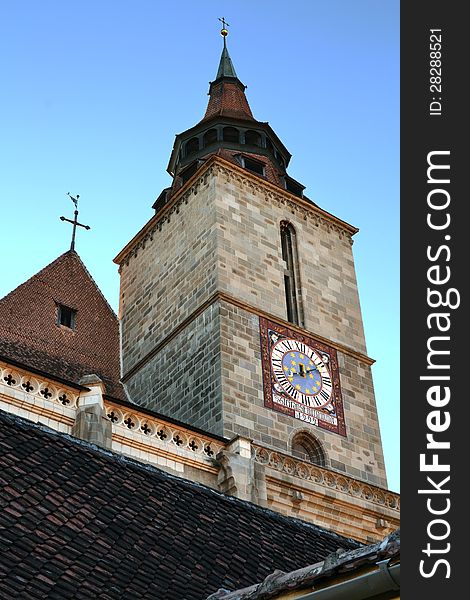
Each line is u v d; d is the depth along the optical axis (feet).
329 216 150.20
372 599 33.60
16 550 42.45
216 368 116.16
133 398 130.93
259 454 105.09
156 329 134.92
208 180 138.62
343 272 145.79
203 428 113.60
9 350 112.78
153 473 61.00
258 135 156.87
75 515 49.03
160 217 148.05
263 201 141.38
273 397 118.32
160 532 51.52
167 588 44.68
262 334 123.54
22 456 53.78
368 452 124.88
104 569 44.11
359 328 140.15
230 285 125.70
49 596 39.45
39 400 91.56
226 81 173.17
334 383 128.16
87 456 58.39
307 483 107.34
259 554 54.95
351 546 66.28
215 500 61.57
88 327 133.69
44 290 130.52
